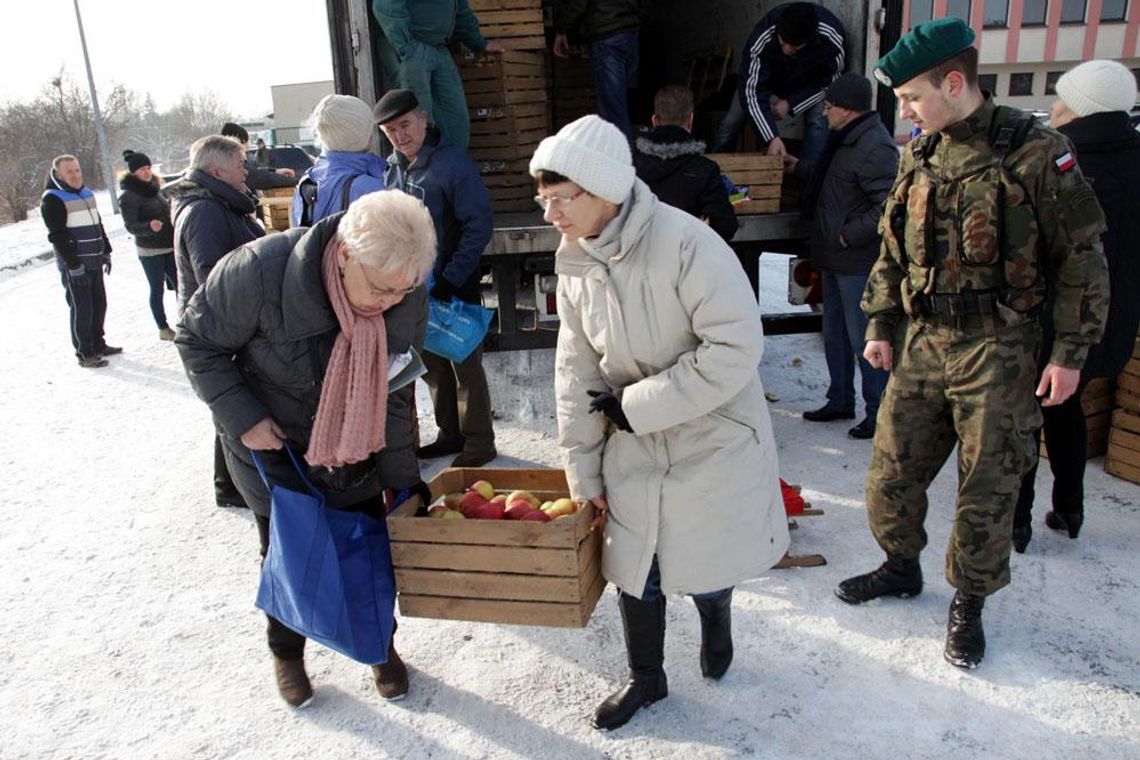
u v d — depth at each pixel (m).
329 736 2.52
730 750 2.37
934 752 2.33
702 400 2.04
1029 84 33.38
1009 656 2.70
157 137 65.69
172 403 5.92
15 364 7.25
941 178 2.49
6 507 4.27
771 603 3.04
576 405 2.27
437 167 3.87
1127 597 2.97
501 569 2.30
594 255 2.06
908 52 2.39
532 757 2.39
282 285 2.12
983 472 2.51
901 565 2.97
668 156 3.87
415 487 2.54
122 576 3.52
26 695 2.77
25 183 34.50
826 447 4.40
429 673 2.78
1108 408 4.04
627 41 5.34
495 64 5.18
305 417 2.29
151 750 2.49
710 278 2.00
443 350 3.85
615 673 2.74
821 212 4.31
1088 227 2.35
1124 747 2.32
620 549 2.26
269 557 2.33
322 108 3.50
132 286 11.27
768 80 4.82
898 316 2.82
